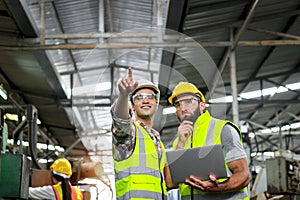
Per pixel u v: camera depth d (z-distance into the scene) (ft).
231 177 8.98
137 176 7.98
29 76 34.78
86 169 16.70
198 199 9.48
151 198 7.97
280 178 17.25
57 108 40.60
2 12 26.13
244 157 9.15
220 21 29.84
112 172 8.51
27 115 16.37
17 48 28.66
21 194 11.05
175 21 26.58
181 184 9.87
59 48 28.50
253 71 41.81
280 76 44.04
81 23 32.78
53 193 14.28
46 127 48.11
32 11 29.45
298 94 47.67
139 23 30.96
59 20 31.53
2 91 12.94
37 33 28.73
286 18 32.19
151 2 27.73
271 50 36.37
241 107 49.93
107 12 30.99
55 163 14.90
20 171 11.03
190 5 26.45
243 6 28.45
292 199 17.84
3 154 11.03
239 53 36.11
